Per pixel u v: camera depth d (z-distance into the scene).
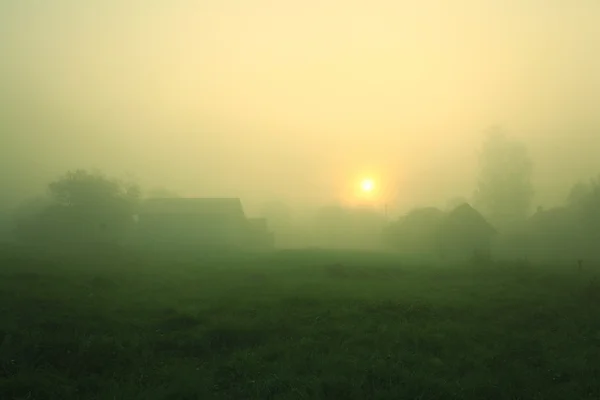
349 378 11.50
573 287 24.02
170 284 23.56
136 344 13.46
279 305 18.42
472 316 17.73
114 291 21.17
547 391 10.95
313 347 13.77
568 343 14.73
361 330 15.35
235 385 11.19
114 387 10.88
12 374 11.47
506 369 12.23
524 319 17.36
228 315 16.78
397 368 12.12
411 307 18.22
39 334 13.70
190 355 13.25
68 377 11.59
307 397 10.28
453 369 12.31
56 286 21.17
